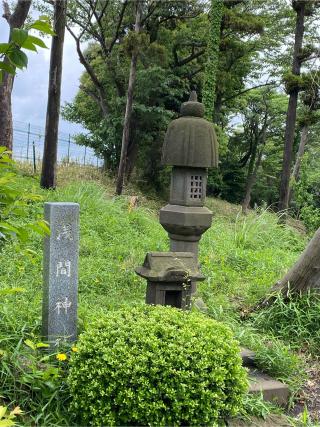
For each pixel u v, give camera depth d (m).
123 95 18.66
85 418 2.89
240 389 3.09
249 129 27.19
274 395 3.96
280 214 13.92
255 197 28.39
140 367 2.81
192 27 18.17
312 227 11.22
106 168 18.34
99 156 18.89
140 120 17.62
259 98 25.28
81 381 2.92
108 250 7.71
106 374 2.84
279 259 8.59
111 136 17.62
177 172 5.47
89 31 18.16
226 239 9.58
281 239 10.62
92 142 18.80
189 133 5.34
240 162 27.34
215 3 15.52
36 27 1.78
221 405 2.93
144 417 2.79
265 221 10.77
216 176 22.44
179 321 3.22
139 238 8.93
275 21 18.83
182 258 4.42
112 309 4.83
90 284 5.97
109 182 16.50
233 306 5.75
